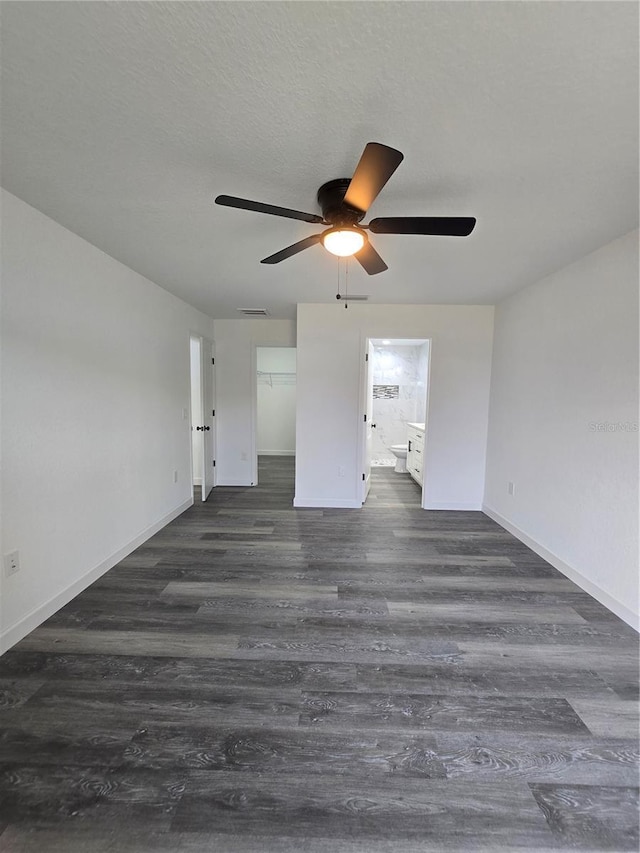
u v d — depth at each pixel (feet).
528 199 6.37
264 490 17.47
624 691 5.87
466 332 14.14
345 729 5.16
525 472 11.57
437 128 4.68
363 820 4.09
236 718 5.31
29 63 3.82
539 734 5.11
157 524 12.21
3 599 6.48
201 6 3.25
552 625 7.51
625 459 7.75
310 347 14.35
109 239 8.20
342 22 3.39
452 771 4.61
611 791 4.41
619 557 7.84
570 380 9.47
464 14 3.32
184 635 7.07
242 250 8.77
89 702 5.53
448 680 6.06
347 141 4.95
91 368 8.66
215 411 17.88
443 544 11.46
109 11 3.31
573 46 3.58
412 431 19.49
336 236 5.79
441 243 8.20
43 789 4.33
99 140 4.99
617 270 7.97
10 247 6.42
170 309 12.76
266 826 4.03
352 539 11.79
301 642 6.94
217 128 4.73
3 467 6.40
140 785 4.40
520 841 3.92
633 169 5.50
